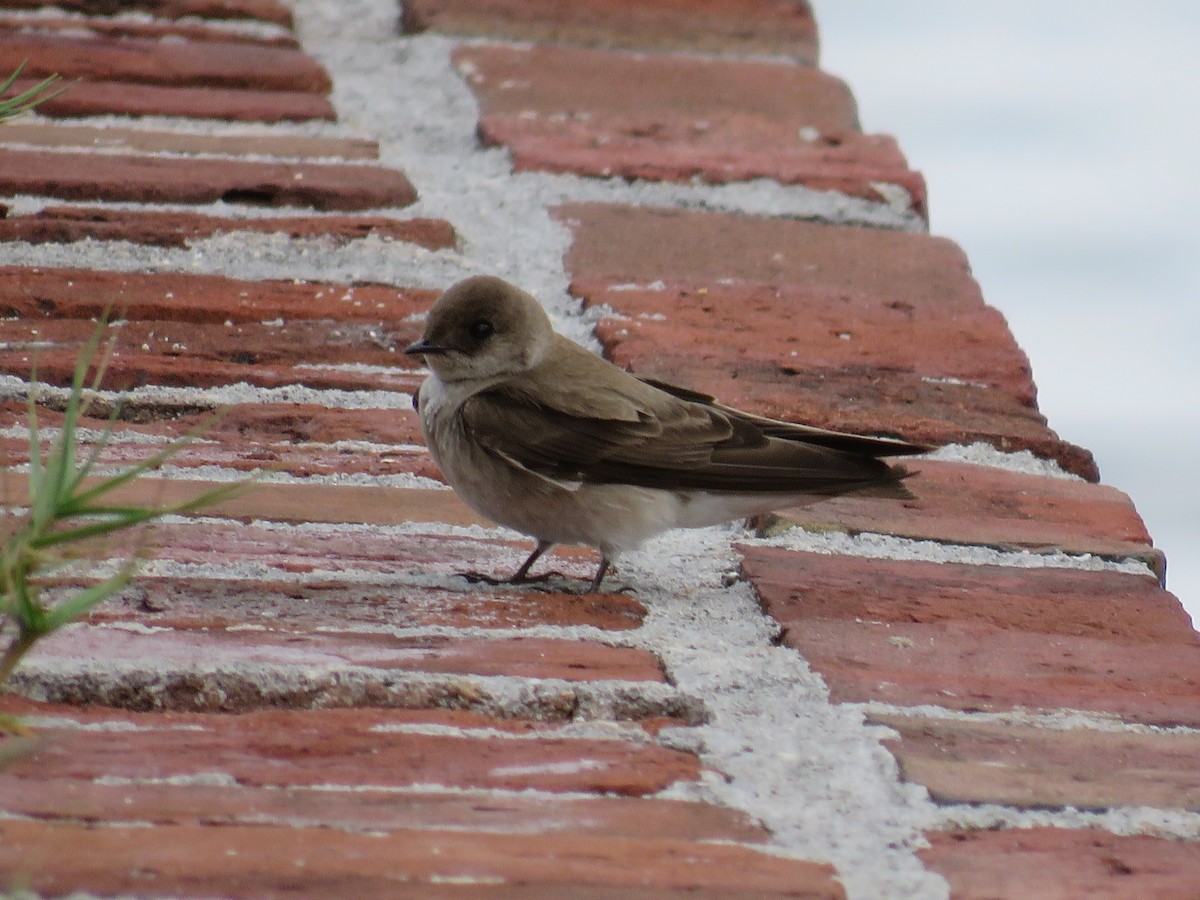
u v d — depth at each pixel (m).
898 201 9.45
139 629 5.68
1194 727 5.57
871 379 7.98
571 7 11.05
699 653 5.88
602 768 5.01
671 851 4.57
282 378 7.56
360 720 5.20
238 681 5.41
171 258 8.10
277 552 6.48
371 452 7.35
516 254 8.60
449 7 10.86
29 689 5.27
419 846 4.46
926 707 5.59
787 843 4.71
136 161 8.73
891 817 4.90
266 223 8.41
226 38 10.23
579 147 9.55
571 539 7.21
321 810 4.62
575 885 4.35
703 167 9.48
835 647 5.99
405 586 6.41
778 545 6.99
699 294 8.51
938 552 6.93
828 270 8.82
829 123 10.21
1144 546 7.03
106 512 4.12
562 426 7.25
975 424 7.73
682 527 7.35
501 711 5.47
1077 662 6.00
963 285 8.80
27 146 8.75
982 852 4.76
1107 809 5.01
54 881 4.16
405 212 8.77
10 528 5.86
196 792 4.67
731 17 11.21
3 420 6.92
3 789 4.59
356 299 8.08
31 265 7.86
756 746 5.26
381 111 9.84
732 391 7.80
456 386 7.61
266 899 4.16
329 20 10.83
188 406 7.32
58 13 10.18
